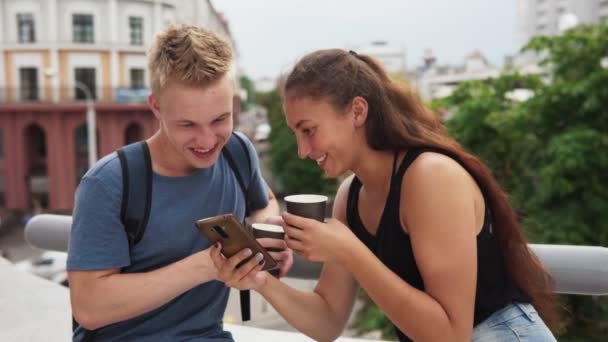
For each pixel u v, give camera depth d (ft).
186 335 4.94
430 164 4.23
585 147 26.61
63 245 8.21
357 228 5.01
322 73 4.33
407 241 4.43
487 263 4.55
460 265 4.12
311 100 4.32
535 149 30.58
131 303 4.29
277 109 99.19
